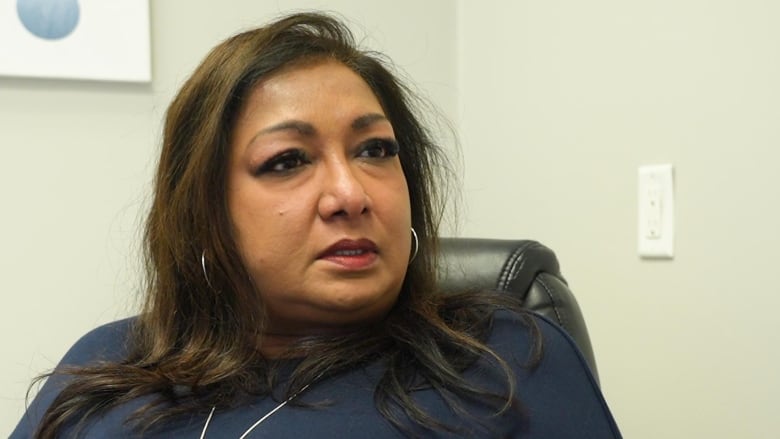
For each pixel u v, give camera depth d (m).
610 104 1.17
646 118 1.11
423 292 0.85
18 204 1.20
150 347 0.86
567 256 1.26
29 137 1.21
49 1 1.19
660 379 1.09
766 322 0.94
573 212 1.25
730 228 0.98
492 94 1.45
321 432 0.68
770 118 0.93
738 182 0.97
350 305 0.74
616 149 1.16
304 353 0.78
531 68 1.34
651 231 1.09
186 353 0.82
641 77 1.11
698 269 1.03
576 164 1.24
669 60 1.07
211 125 0.77
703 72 1.02
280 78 0.77
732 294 0.98
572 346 0.80
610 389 1.18
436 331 0.77
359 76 0.83
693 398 1.04
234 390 0.76
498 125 1.44
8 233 1.20
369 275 0.75
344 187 0.73
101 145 1.25
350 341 0.78
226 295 0.81
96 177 1.25
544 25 1.31
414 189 0.90
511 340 0.78
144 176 1.28
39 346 1.22
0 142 1.19
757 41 0.94
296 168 0.75
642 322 1.12
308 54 0.80
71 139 1.23
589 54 1.21
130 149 1.27
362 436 0.68
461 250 0.95
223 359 0.79
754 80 0.95
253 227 0.75
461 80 1.54
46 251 1.22
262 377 0.77
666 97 1.07
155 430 0.73
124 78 1.24
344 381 0.74
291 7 1.38
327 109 0.76
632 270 1.13
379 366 0.76
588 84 1.22
